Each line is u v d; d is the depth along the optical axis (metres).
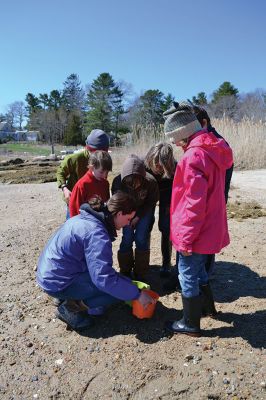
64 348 3.37
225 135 14.18
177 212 3.13
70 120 73.00
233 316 3.72
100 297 3.55
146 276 4.52
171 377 2.99
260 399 2.78
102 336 3.50
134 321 3.68
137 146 15.87
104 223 3.32
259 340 3.36
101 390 2.92
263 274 4.58
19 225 6.93
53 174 14.93
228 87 77.00
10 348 3.40
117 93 65.88
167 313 3.80
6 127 98.19
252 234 5.81
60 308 3.64
